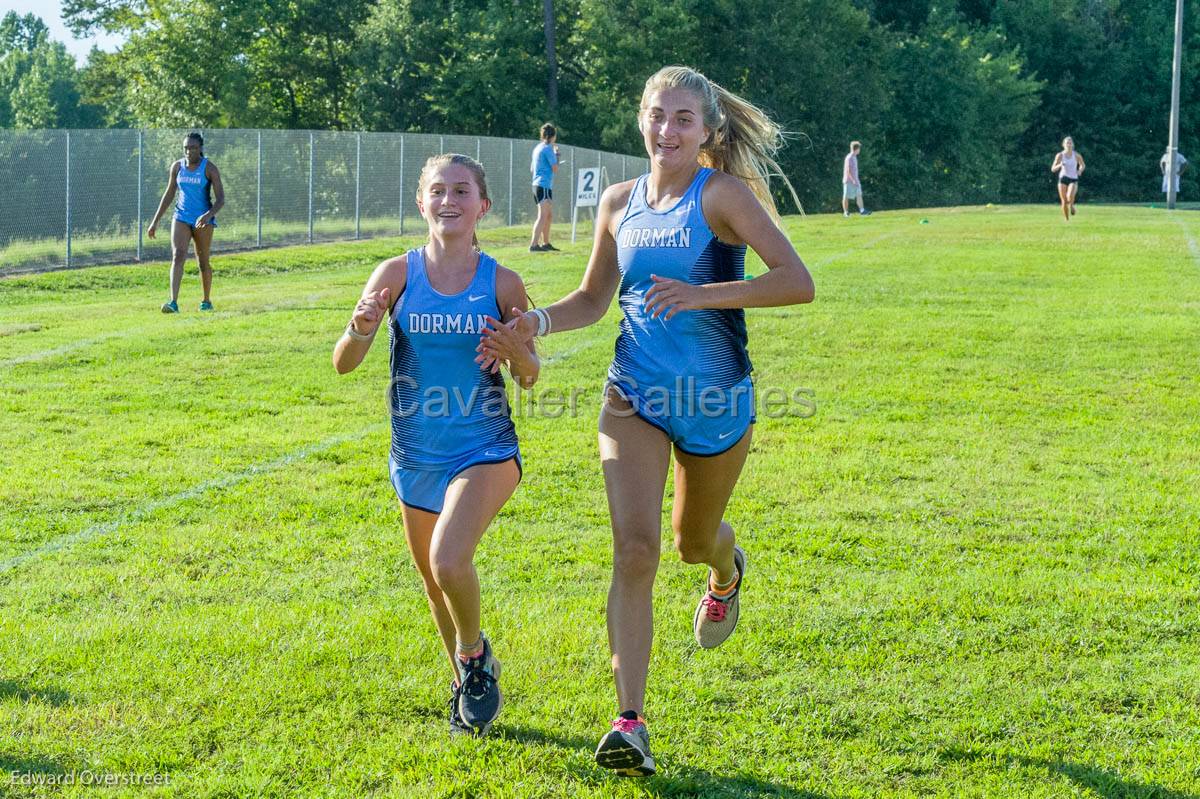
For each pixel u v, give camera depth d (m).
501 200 29.91
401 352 3.82
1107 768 3.55
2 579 5.08
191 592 4.94
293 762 3.54
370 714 3.86
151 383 9.38
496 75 45.00
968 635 4.54
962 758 3.63
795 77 48.31
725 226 3.80
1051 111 59.69
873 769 3.54
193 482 6.61
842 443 7.56
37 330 11.85
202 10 45.88
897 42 53.12
